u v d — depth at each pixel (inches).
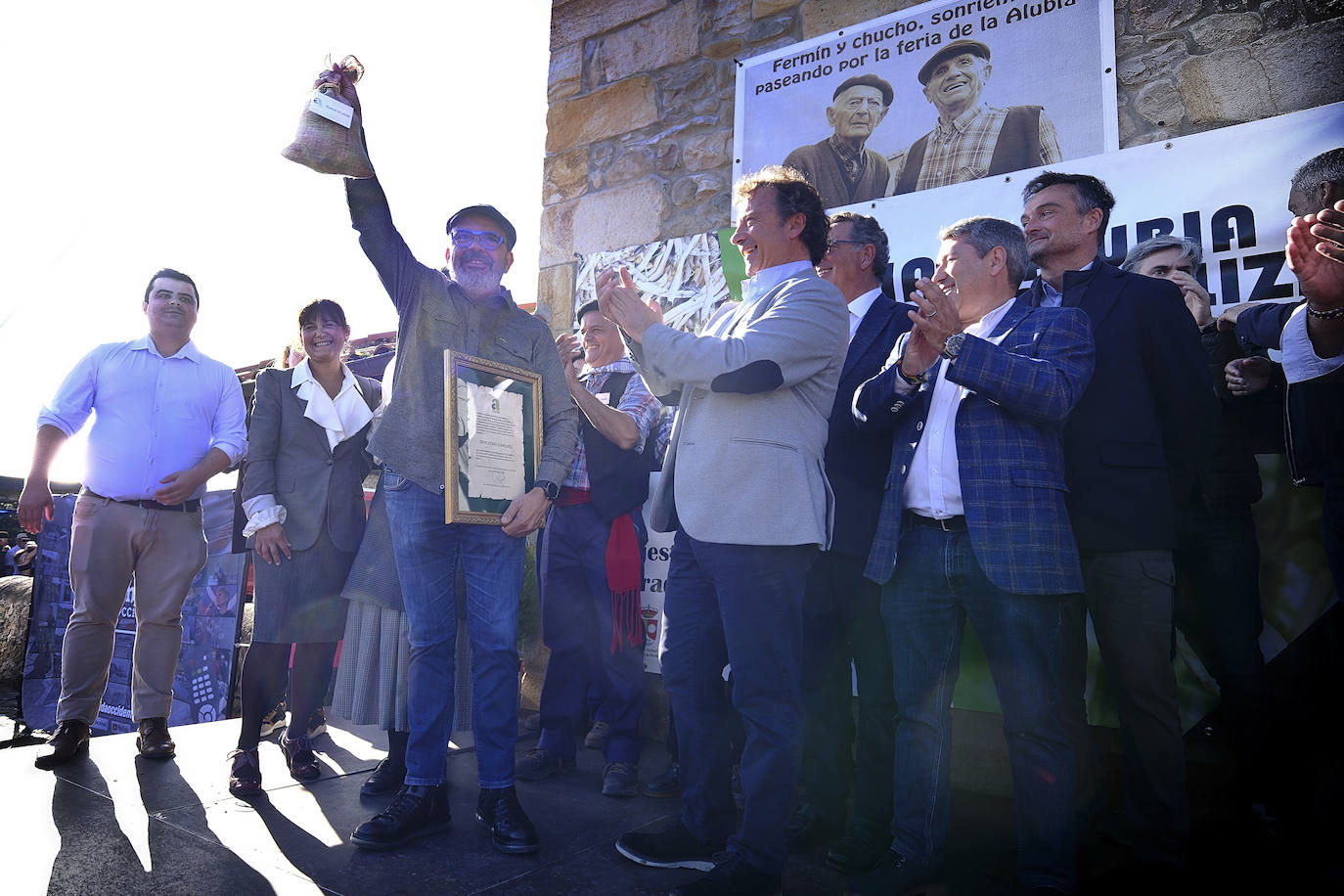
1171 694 75.1
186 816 84.4
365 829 76.1
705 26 138.4
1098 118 103.4
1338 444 80.6
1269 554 86.5
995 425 69.1
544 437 88.9
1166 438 80.3
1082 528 76.8
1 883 66.5
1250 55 95.0
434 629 81.0
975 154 111.3
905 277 114.5
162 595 109.1
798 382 68.7
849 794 92.0
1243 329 89.7
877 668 81.1
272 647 96.3
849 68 122.3
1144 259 97.3
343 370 108.9
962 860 77.8
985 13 112.2
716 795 74.2
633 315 71.1
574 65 153.9
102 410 112.1
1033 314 73.6
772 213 75.0
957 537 70.6
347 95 76.3
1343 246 81.4
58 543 153.1
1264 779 83.6
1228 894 69.1
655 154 141.6
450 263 88.8
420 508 80.4
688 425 72.9
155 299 114.3
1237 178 93.0
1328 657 82.8
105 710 165.6
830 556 83.8
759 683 66.6
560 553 109.4
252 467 99.3
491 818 78.6
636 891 68.4
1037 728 65.2
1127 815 77.8
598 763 111.1
